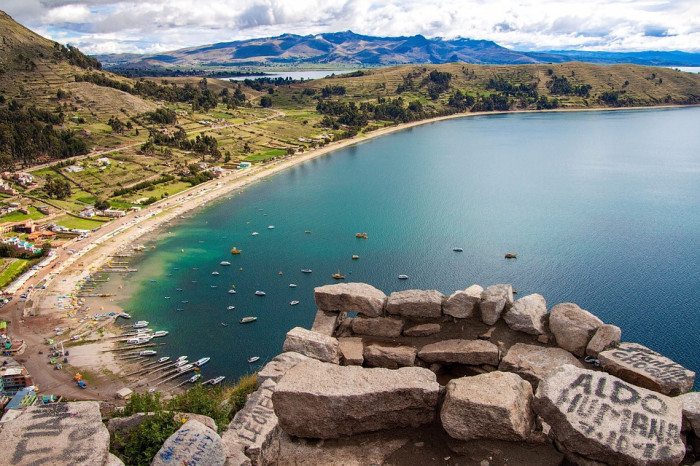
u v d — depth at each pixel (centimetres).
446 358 1758
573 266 10381
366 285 2056
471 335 1834
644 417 1192
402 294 1959
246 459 1255
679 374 1427
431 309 1891
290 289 10019
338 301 1981
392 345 1850
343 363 1809
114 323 8869
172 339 8275
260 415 1502
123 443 1473
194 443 1208
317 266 11019
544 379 1305
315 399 1320
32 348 7950
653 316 8281
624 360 1520
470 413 1234
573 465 1194
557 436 1220
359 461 1279
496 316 1827
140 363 7544
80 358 7656
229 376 7212
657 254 10831
